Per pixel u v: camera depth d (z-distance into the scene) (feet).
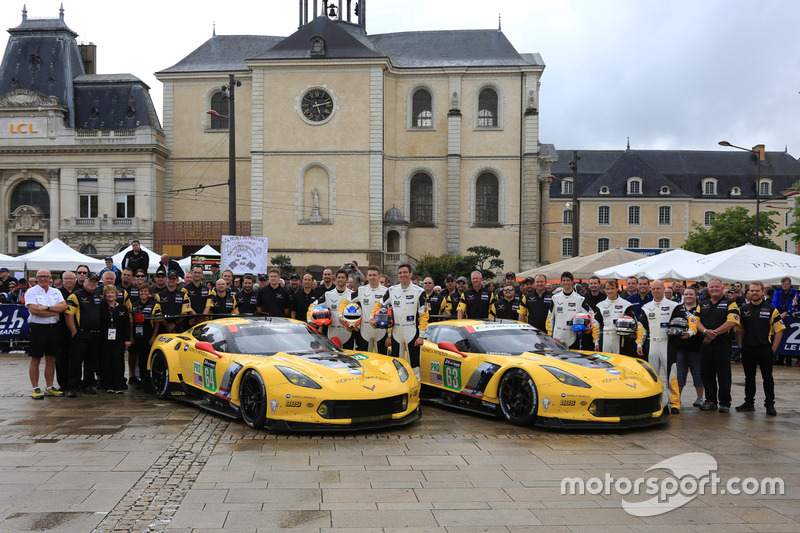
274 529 16.15
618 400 27.45
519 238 170.50
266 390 26.71
